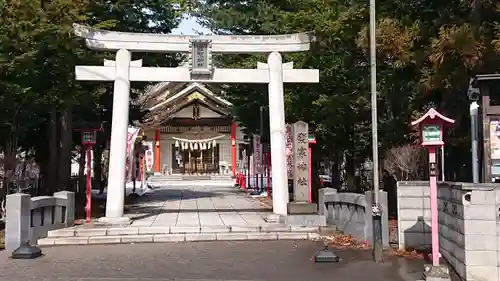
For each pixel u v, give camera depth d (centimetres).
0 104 1523
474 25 1239
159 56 2391
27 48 1470
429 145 922
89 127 1852
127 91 1738
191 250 1296
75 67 1723
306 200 1667
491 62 1254
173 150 5453
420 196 1209
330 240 1420
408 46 1359
